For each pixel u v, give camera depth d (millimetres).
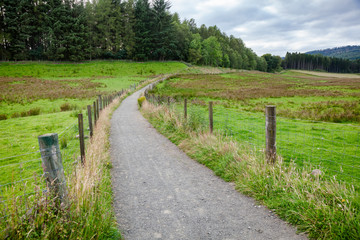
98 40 88500
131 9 90500
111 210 3754
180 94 27359
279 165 4414
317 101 21016
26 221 2617
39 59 79562
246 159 5113
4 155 7535
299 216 3293
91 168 4504
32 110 18297
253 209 3785
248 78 66125
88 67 74750
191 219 3592
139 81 52969
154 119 12359
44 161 2730
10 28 71188
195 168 5840
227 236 3146
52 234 2613
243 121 12055
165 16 90625
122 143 8641
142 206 4035
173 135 8875
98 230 2938
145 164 6281
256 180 4328
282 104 19688
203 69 92250
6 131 11211
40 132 10836
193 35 110312
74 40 77250
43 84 41250
